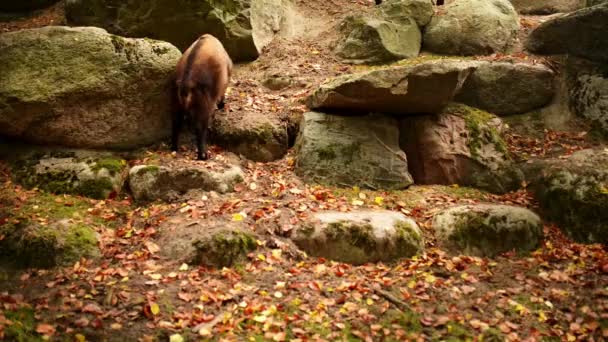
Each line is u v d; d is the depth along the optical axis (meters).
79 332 4.59
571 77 8.39
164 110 7.35
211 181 6.38
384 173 7.04
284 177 6.91
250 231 5.73
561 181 6.79
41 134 6.88
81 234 5.60
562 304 5.38
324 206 6.34
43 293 5.00
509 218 6.26
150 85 7.21
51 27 7.11
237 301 5.02
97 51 7.03
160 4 8.64
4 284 5.14
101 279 5.16
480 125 7.46
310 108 7.55
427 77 6.69
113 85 7.02
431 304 5.22
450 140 7.33
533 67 8.25
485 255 6.11
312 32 9.96
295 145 7.36
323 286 5.30
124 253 5.53
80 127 6.97
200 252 5.40
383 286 5.40
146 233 5.75
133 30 8.77
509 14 9.42
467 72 7.23
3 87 6.73
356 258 5.77
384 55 8.91
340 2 10.66
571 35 8.52
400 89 6.75
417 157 7.44
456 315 5.09
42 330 4.55
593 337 5.04
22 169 6.68
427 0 9.37
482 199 6.91
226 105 7.72
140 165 6.64
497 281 5.62
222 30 8.75
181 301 4.96
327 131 7.14
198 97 6.67
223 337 4.62
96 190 6.42
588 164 6.90
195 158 6.96
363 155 7.07
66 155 6.91
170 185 6.36
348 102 7.06
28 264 5.38
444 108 7.55
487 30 9.08
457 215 6.26
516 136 7.89
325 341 4.66
